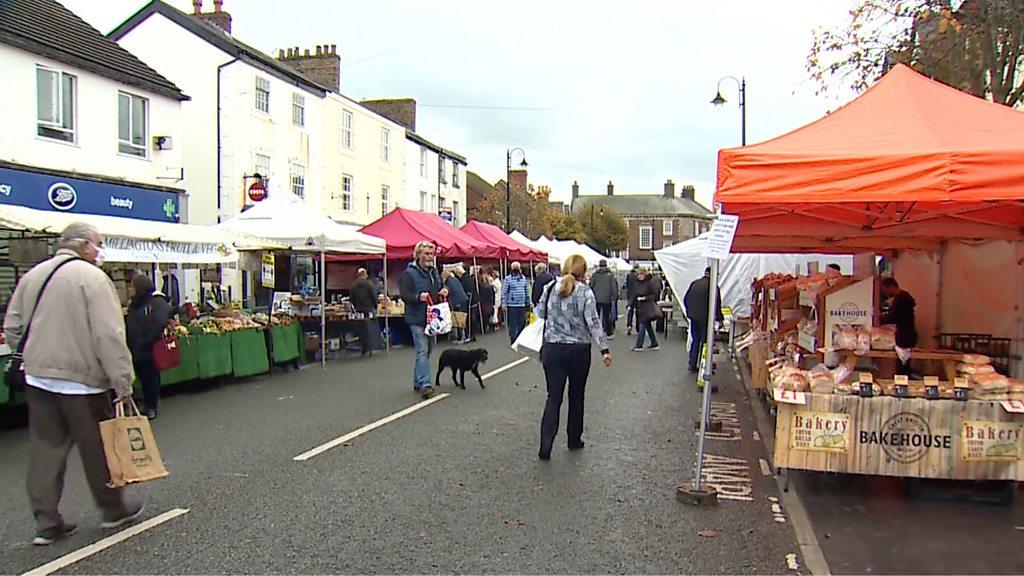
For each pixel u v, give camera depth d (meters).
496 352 16.83
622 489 6.39
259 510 5.76
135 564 4.72
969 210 7.40
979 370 6.18
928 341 10.91
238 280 23.69
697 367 13.44
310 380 12.55
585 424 9.02
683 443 8.10
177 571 4.62
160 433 8.46
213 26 25.44
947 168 5.22
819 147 5.77
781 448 6.17
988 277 8.72
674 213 83.81
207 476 6.68
